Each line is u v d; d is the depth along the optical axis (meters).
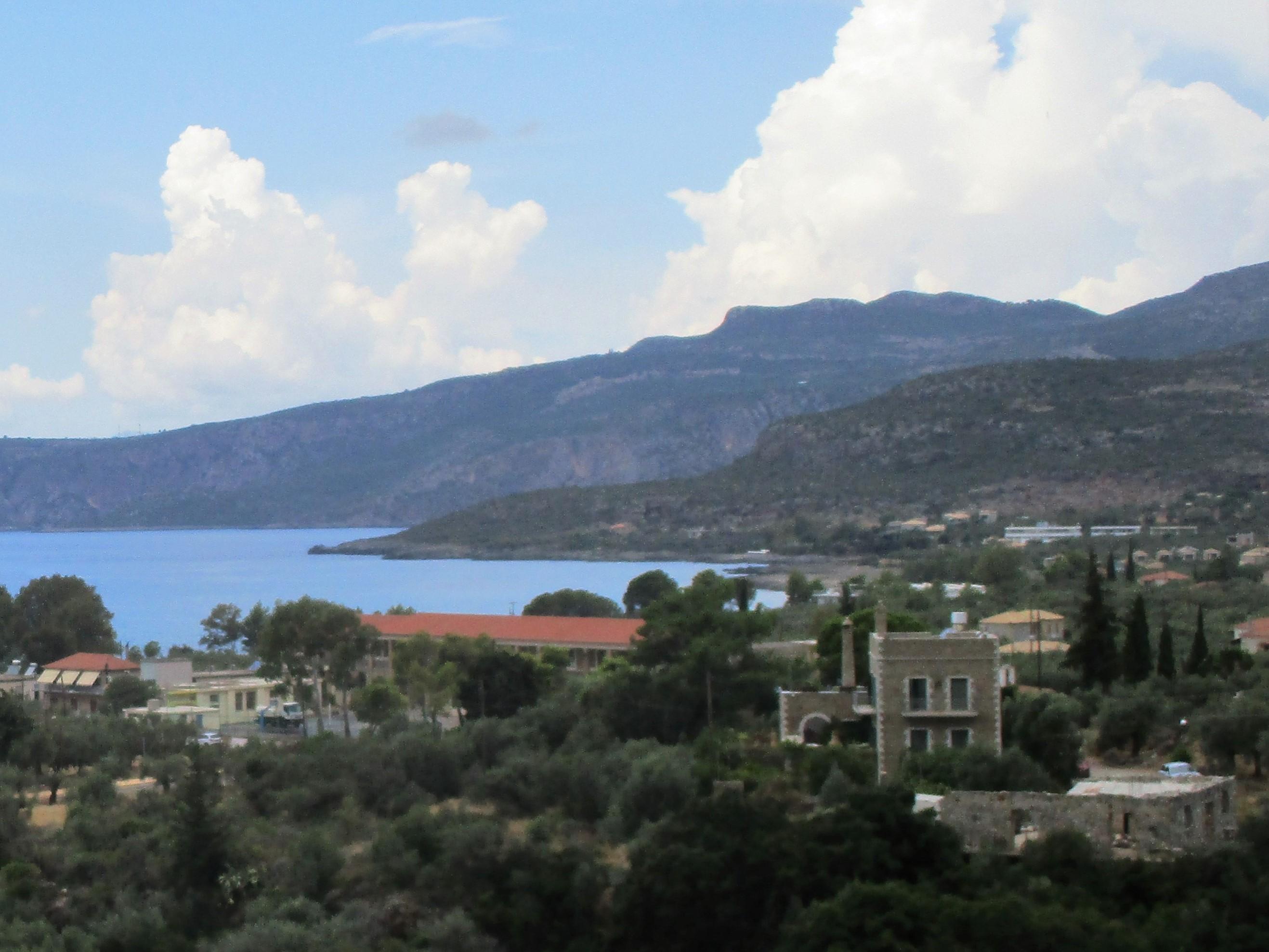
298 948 105.31
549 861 113.19
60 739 171.00
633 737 158.38
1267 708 131.38
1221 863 89.81
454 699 184.75
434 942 105.25
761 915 98.25
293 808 142.25
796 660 169.88
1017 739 123.81
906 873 95.69
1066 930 83.38
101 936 111.06
